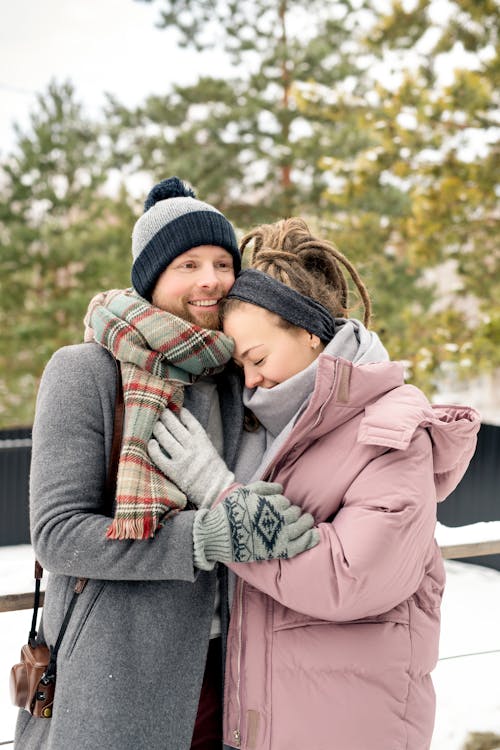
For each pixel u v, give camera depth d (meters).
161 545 1.23
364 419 1.32
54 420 1.31
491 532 2.16
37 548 1.27
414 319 8.57
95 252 11.53
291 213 10.68
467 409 1.49
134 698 1.27
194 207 1.47
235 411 1.48
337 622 1.32
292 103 11.20
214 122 11.16
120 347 1.34
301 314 1.44
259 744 1.30
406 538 1.25
